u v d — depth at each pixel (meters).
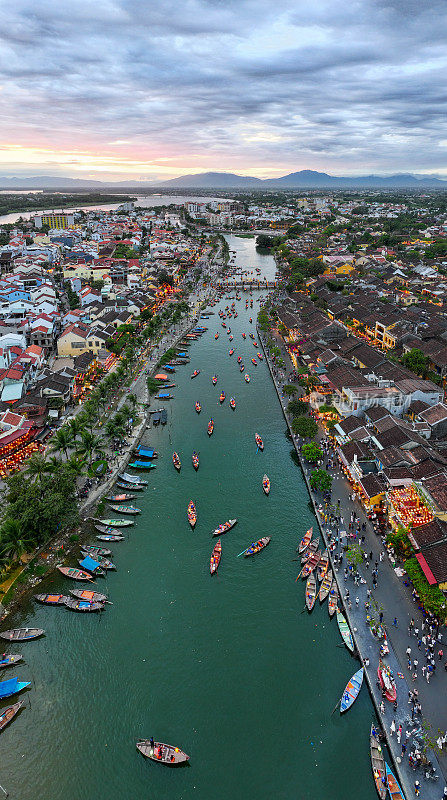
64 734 75.12
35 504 103.69
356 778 68.50
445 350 187.75
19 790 68.69
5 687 80.12
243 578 102.06
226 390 190.00
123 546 110.69
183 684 81.75
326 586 97.56
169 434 156.12
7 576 101.19
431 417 138.50
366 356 189.88
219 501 124.88
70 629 91.50
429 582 88.12
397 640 84.25
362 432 134.88
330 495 122.25
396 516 104.50
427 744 68.25
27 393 160.88
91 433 139.62
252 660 85.25
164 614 94.31
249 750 72.31
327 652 86.25
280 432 158.12
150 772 70.50
